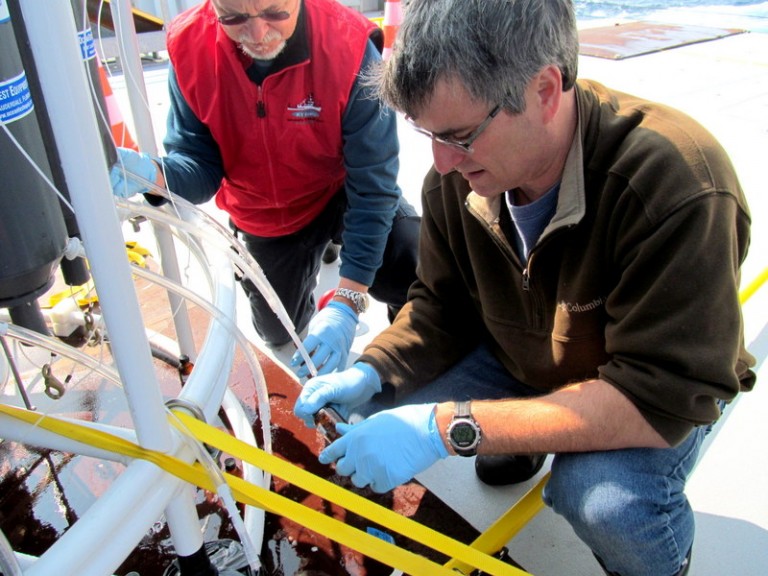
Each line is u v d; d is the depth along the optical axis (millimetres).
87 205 557
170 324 1870
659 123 958
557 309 1141
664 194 904
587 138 984
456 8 816
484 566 964
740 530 1377
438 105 866
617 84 3838
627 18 5910
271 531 1301
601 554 1091
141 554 1253
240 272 1233
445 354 1395
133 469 725
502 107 865
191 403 823
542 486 1241
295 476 832
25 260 683
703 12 6160
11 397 1429
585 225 1011
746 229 966
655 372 940
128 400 688
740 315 944
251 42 1323
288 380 1705
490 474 1491
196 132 1592
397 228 1859
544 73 867
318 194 1774
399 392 1322
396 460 1061
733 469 1519
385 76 932
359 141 1525
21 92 630
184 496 830
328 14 1469
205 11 1479
